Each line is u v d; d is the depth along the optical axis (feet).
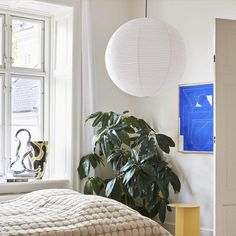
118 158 17.11
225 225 14.16
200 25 16.90
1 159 16.97
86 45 17.52
